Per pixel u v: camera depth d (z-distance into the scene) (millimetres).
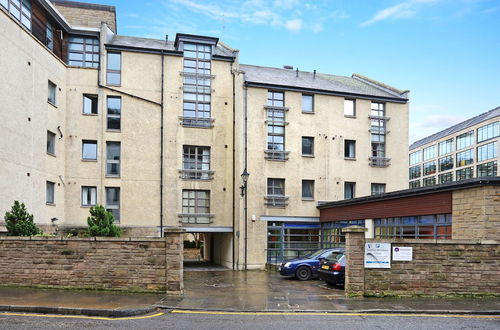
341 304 10539
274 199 22469
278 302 10820
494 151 65625
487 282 11562
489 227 12523
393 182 24891
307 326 8281
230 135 23203
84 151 21312
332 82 26953
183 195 22297
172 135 22266
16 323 8062
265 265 21594
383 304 10523
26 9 18062
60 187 20203
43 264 11734
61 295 10719
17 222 13164
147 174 21719
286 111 23297
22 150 16875
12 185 16109
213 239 26688
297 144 23297
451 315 9516
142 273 11602
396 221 17234
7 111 15898
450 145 77812
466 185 13227
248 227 21812
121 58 21906
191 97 22828
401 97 25625
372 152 24844
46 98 18984
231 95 23406
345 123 24359
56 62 20062
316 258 16672
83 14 25281
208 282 15352
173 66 22609
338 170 23875
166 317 8969
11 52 16234
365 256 11461
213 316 9164
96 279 11633
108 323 8297
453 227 13898
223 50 24859
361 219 19438
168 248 11625
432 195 15008
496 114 66188
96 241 11734
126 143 21594
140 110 21938
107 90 21531
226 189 22797
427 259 11555
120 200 21219
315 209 23328
